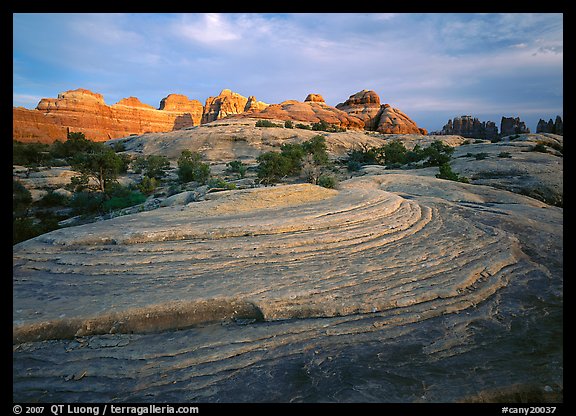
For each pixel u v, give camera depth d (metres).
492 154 58.34
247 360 7.54
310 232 14.49
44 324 8.27
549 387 6.63
